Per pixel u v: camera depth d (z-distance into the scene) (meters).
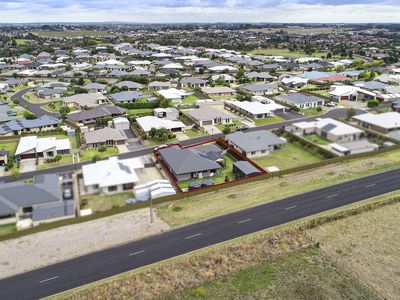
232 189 61.34
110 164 65.81
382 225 49.66
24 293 38.56
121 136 83.62
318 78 157.00
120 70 179.38
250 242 46.31
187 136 88.88
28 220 52.00
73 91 138.00
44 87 141.12
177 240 47.19
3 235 47.69
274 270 41.75
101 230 49.75
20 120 97.69
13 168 71.19
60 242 47.25
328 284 39.44
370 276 40.50
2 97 132.25
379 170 66.38
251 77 161.50
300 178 64.50
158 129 86.31
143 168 70.56
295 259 43.50
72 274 41.34
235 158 75.75
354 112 99.75
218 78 157.00
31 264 43.09
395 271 41.16
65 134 92.69
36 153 75.75
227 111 111.81
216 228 49.62
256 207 54.91
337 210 52.91
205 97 131.12
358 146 75.75
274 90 139.00
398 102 112.44
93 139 81.19
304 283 39.66
